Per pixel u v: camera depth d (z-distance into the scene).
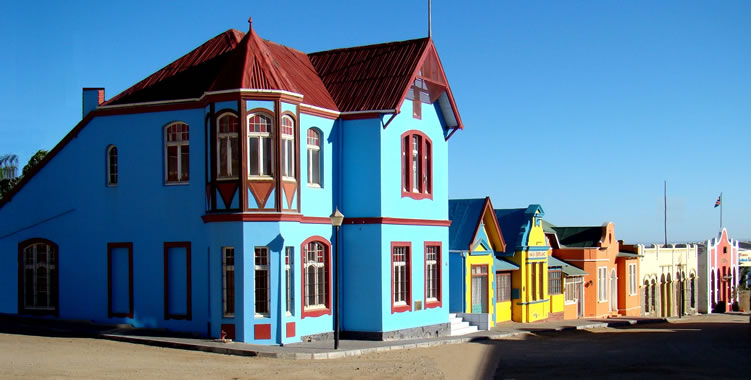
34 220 26.39
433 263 29.20
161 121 24.67
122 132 25.23
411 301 27.27
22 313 26.36
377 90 26.30
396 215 26.53
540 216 39.31
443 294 29.47
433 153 29.14
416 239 27.80
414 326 27.42
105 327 24.52
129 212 25.03
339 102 26.38
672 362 22.31
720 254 67.00
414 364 20.73
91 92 26.95
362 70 27.44
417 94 28.08
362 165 25.92
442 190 29.78
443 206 29.78
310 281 24.75
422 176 28.31
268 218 22.50
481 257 33.84
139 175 24.94
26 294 26.47
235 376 17.12
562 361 22.48
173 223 24.38
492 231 35.72
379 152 25.73
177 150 24.59
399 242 26.69
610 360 22.78
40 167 26.36
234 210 22.38
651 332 36.22
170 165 24.66
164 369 17.55
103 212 25.42
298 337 23.67
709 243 64.25
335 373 18.34
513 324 36.28
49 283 26.25
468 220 33.56
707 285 63.78
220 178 22.58
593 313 44.94
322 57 28.86
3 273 26.66
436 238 29.14
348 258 26.06
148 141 24.84
